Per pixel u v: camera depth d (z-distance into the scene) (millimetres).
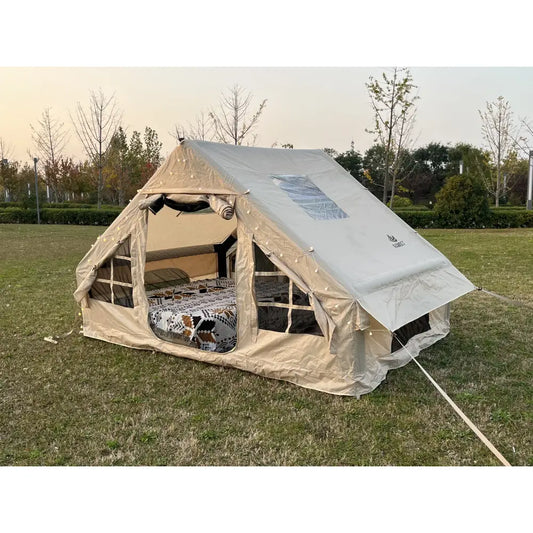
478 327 6289
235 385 4500
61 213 24500
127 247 5438
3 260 12492
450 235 16719
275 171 5367
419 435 3652
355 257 4691
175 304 5805
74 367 5051
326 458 3391
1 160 32719
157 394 4395
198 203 4934
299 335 4398
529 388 4453
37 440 3688
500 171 27484
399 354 4898
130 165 29750
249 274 4605
